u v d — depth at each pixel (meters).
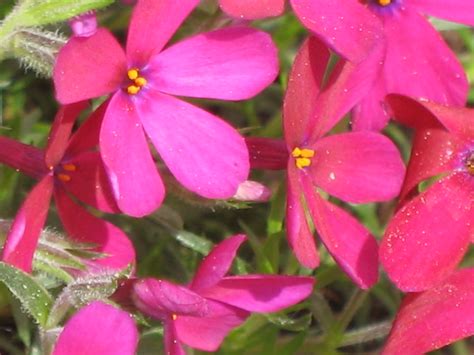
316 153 0.07
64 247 0.06
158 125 0.06
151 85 0.06
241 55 0.07
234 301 0.06
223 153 0.06
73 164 0.07
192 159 0.06
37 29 0.07
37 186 0.06
